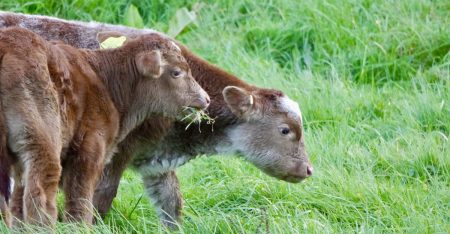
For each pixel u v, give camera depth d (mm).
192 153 23906
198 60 23984
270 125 23719
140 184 24938
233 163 25547
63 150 20484
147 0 32906
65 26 24547
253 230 21578
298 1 33000
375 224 22219
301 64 31359
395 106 28609
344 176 24469
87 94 20828
